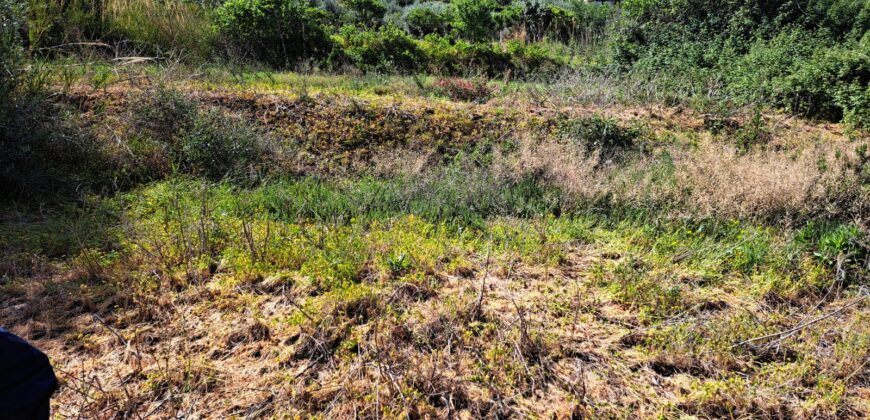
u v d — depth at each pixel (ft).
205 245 15.05
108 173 20.08
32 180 18.52
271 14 36.29
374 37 39.88
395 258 14.82
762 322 12.92
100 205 17.94
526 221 18.34
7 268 14.06
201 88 26.35
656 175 21.56
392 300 13.20
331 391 10.36
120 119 22.71
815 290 14.64
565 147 23.75
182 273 13.93
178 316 12.52
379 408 10.00
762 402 10.44
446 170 22.06
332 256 14.84
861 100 28.78
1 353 5.02
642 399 10.62
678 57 36.78
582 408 10.30
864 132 27.91
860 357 11.60
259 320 12.09
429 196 19.49
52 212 17.99
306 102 26.12
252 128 23.03
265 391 10.37
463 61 41.27
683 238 17.28
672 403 10.50
